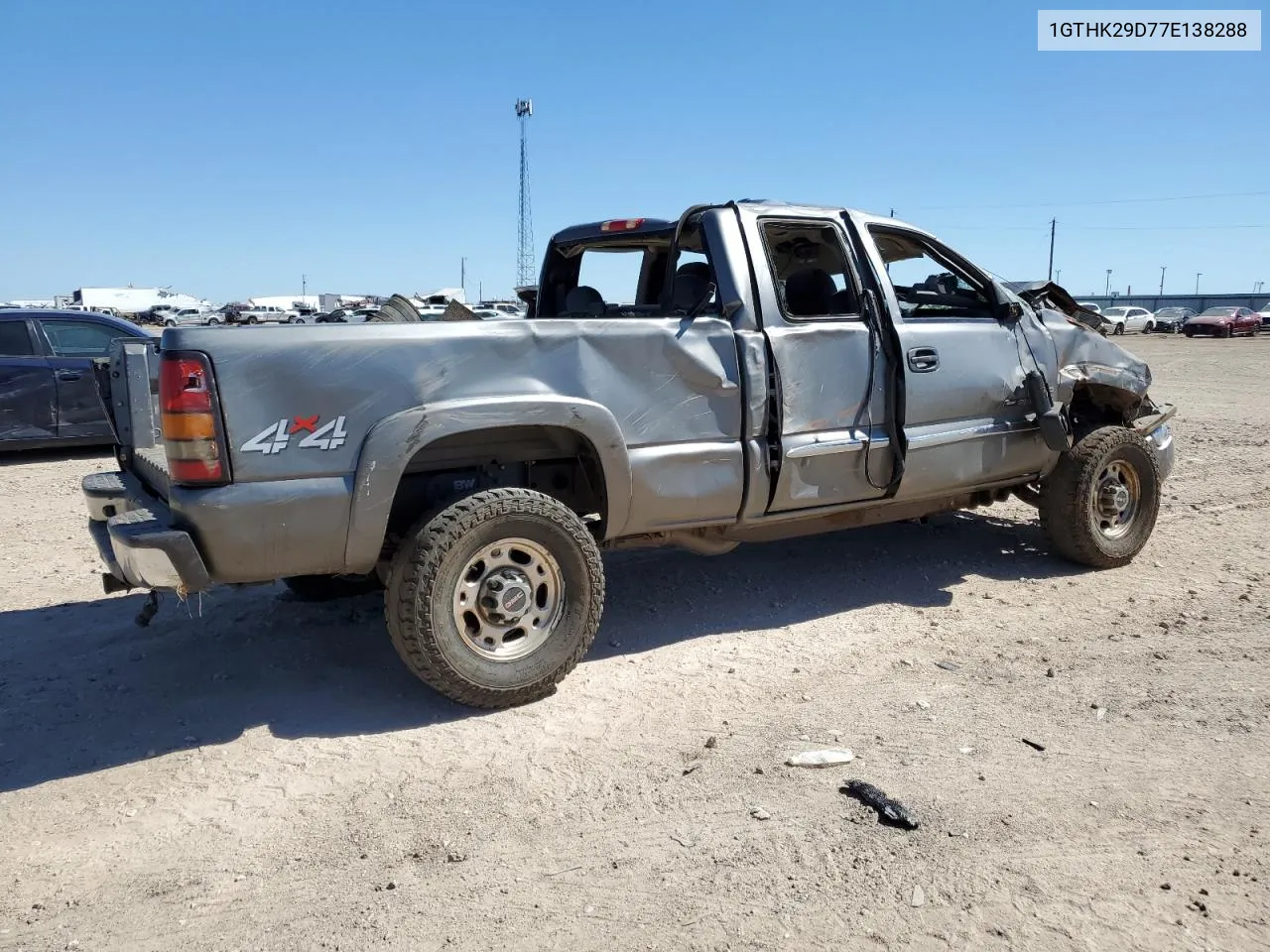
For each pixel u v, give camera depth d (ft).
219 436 11.27
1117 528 19.72
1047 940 8.30
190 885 9.41
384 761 11.75
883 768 11.36
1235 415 45.78
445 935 8.56
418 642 12.19
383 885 9.34
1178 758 11.53
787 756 11.68
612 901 8.98
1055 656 14.88
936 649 15.30
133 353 13.51
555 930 8.60
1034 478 19.22
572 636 13.33
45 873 9.61
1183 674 14.05
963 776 11.12
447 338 12.46
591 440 13.33
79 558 21.26
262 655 15.08
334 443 11.81
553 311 20.57
